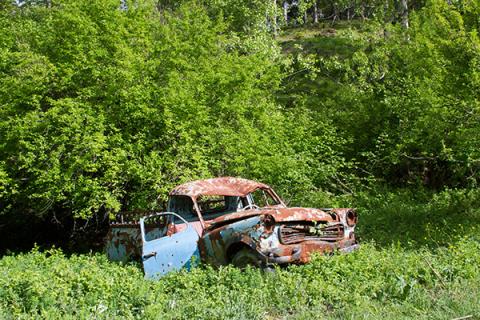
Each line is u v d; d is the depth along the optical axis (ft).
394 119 62.18
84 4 43.70
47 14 52.85
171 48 43.93
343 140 57.16
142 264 26.55
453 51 37.14
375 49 69.51
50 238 54.75
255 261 23.97
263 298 20.30
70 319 18.16
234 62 48.01
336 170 55.11
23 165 36.24
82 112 37.29
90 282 21.42
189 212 29.78
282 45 105.81
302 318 18.26
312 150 52.80
